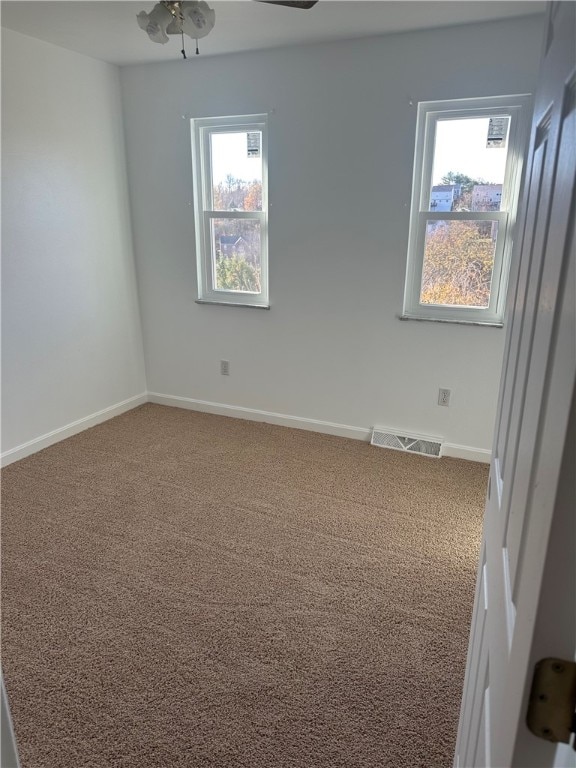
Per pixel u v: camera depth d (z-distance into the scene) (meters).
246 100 3.31
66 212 3.35
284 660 1.83
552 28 0.71
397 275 3.22
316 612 2.06
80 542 2.47
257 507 2.79
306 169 3.28
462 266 3.13
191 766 1.49
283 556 2.39
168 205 3.76
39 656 1.84
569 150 0.50
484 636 0.86
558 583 0.43
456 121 2.93
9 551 2.40
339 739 1.57
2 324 3.06
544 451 0.49
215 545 2.46
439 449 3.37
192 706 1.66
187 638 1.92
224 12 2.56
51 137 3.17
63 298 3.43
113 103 3.59
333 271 3.38
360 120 3.06
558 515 0.42
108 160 3.62
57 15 2.61
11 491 2.91
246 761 1.50
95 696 1.69
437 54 2.81
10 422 3.20
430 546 2.47
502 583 0.70
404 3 2.44
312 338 3.58
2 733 0.81
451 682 1.75
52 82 3.12
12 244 3.04
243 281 3.74
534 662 0.46
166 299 3.99
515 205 2.91
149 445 3.52
